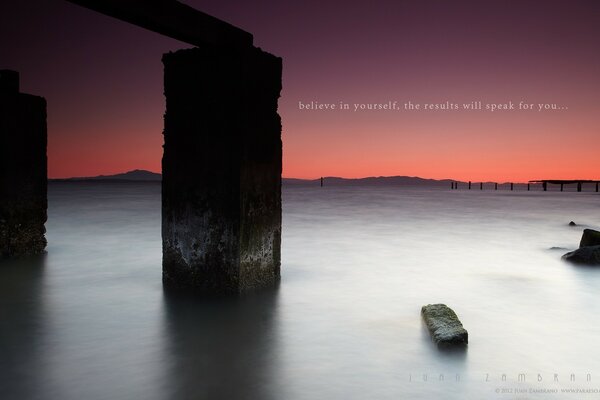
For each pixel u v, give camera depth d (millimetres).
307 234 12977
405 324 5113
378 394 3512
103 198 31484
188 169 6195
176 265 6379
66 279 7172
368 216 19000
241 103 5895
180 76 6219
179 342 4527
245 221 6059
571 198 40188
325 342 4551
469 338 4691
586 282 7203
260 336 4707
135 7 4879
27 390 3533
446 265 8570
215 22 5832
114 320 5191
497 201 33281
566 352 4336
